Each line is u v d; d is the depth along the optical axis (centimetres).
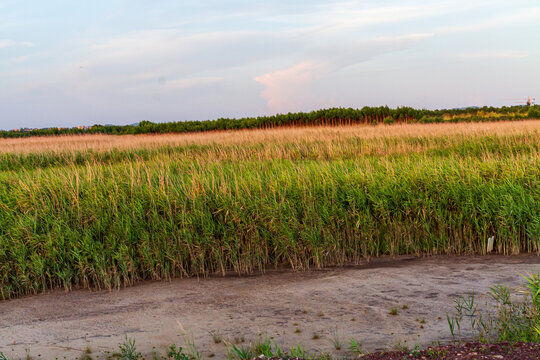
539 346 374
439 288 629
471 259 786
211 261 812
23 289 754
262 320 551
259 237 812
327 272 764
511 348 376
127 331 543
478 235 837
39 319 608
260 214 824
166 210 845
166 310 614
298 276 750
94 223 825
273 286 699
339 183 919
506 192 843
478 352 375
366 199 872
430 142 1792
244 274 784
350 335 484
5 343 524
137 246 793
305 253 825
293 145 1892
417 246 845
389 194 862
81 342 516
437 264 766
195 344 487
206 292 688
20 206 865
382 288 648
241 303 624
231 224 810
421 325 497
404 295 609
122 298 684
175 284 745
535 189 860
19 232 777
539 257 768
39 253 770
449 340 450
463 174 912
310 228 812
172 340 504
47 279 771
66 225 807
